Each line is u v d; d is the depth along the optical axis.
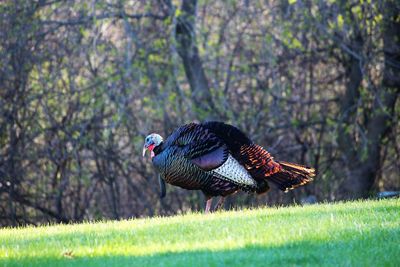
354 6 30.42
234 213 17.75
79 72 31.70
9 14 30.56
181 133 18.55
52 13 31.34
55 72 31.09
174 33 29.89
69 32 31.03
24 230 17.70
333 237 13.64
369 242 13.23
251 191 18.67
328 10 30.20
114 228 16.27
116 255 13.04
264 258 12.30
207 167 18.20
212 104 32.22
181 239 14.14
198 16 32.59
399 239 13.45
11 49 30.72
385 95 32.44
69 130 31.47
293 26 30.88
